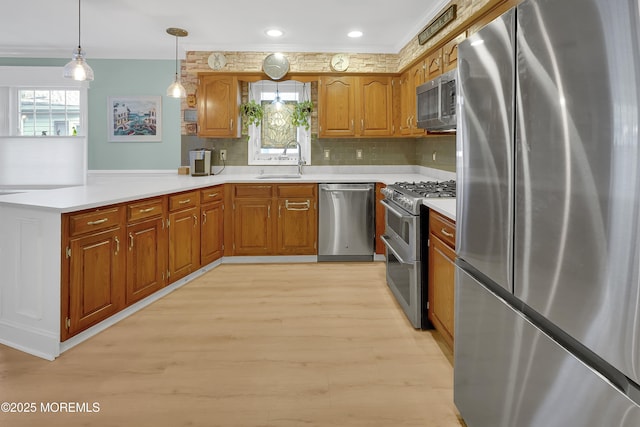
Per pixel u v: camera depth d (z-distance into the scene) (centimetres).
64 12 364
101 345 238
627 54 73
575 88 87
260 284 359
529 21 104
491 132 128
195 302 313
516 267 114
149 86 495
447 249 222
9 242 233
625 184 74
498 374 129
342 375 208
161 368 213
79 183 362
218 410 177
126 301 278
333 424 168
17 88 499
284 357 227
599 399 84
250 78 452
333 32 413
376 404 183
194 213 367
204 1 338
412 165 498
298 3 340
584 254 86
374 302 315
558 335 100
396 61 472
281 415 174
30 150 362
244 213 429
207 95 450
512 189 116
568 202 91
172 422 168
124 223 272
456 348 168
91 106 496
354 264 428
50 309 223
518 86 111
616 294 77
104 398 185
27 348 231
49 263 222
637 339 72
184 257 352
